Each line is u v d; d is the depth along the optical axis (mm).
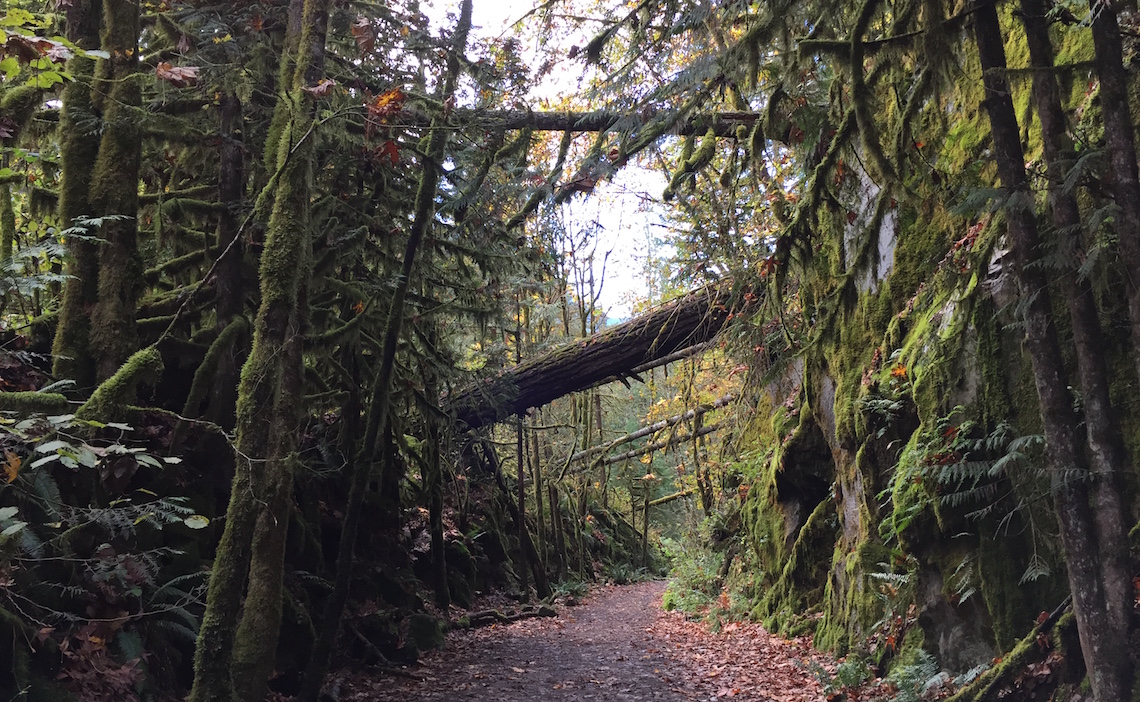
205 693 4672
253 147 7941
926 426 6645
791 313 10906
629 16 6734
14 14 3498
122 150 6133
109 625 4848
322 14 5961
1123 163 3811
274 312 5270
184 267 7703
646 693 7188
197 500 6449
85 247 5977
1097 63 3943
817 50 5766
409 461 12719
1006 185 4246
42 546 4656
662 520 30781
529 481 19891
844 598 8195
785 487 10836
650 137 7871
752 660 8453
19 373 5738
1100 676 3949
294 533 8133
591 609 15070
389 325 7637
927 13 5059
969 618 6027
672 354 13016
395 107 6082
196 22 6906
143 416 6266
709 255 10711
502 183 9062
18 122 5883
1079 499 4090
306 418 8984
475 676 8109
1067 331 5281
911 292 7902
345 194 8820
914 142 6555
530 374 12672
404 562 10727
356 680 7684
